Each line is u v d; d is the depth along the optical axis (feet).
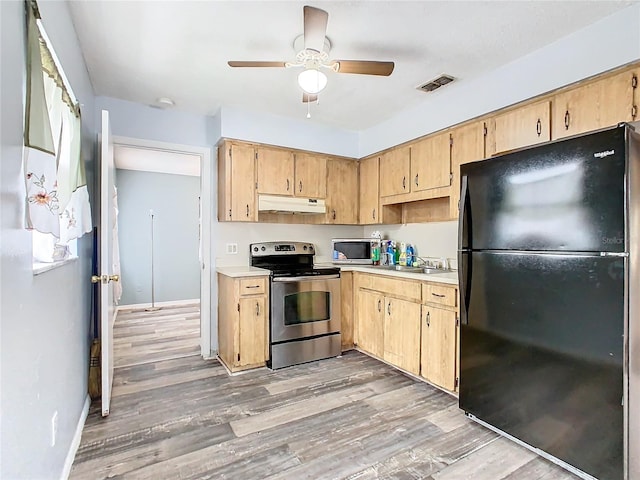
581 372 5.26
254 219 11.00
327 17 5.53
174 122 10.77
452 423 7.06
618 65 6.12
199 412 7.49
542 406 5.77
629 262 4.83
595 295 5.10
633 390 4.91
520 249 6.07
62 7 5.49
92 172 9.18
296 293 10.39
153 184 18.93
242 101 10.08
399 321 9.65
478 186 6.81
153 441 6.40
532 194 5.88
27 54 3.70
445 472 5.58
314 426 6.95
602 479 5.06
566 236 5.42
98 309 8.86
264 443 6.36
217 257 11.43
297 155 11.81
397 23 6.39
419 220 11.73
